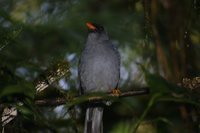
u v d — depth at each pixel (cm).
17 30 640
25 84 541
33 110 586
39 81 719
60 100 713
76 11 1513
